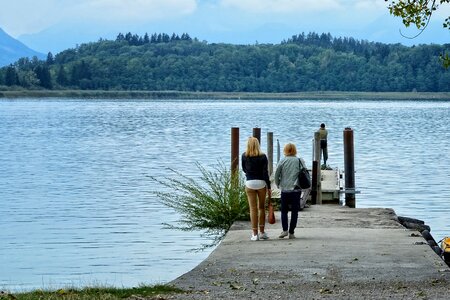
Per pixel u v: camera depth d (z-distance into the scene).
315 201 30.59
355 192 32.41
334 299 14.45
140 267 24.52
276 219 25.95
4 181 49.22
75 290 15.90
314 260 18.56
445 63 18.81
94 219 33.94
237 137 33.59
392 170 56.25
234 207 27.52
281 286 15.87
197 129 111.62
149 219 33.62
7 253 26.83
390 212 27.50
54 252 26.97
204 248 27.20
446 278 16.55
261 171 21.77
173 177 50.72
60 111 185.00
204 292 15.30
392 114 173.50
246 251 19.89
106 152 72.69
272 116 159.50
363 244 20.70
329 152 71.12
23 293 15.88
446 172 54.94
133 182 48.41
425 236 24.66
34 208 37.41
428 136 97.50
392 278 16.56
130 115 162.62
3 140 89.38
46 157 67.38
